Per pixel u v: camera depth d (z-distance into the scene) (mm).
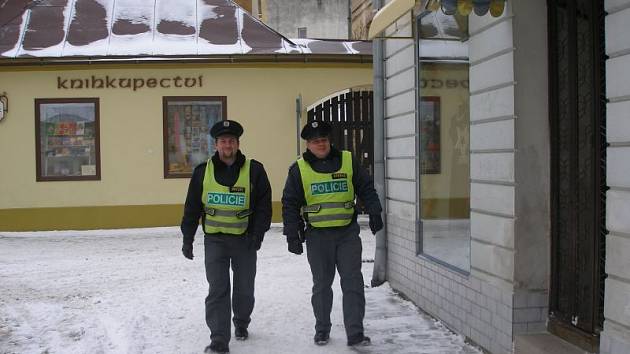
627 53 3375
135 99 13289
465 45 5238
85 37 13586
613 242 3502
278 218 13641
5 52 12953
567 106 4309
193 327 6043
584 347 4070
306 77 13648
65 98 13156
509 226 4531
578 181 4191
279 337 5672
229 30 14148
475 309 5098
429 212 6273
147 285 7965
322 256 5348
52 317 6469
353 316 5305
